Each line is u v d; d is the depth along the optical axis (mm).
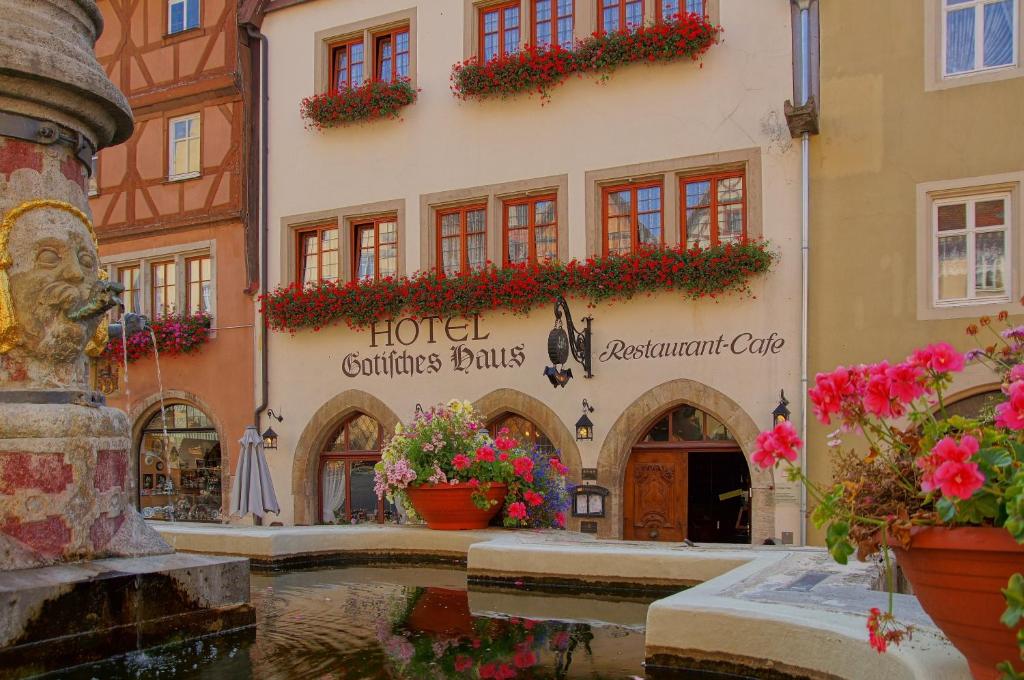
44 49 4840
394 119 14703
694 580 5656
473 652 4305
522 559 6234
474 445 8461
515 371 13422
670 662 3855
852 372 2955
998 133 10766
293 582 6703
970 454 2445
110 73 17422
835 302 11406
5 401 4660
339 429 15359
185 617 4609
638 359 12523
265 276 15711
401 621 5082
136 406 16844
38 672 3986
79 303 4898
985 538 2434
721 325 12055
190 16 16766
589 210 13047
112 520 4898
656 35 12352
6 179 4840
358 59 15398
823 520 2836
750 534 12531
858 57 11477
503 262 13742
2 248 4715
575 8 13258
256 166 15930
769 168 11914
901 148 11203
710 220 12438
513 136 13680
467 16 14172
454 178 14133
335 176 15188
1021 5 10766
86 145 5223
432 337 14117
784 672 3535
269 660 4168
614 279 12375
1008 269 10734
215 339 16172
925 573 2586
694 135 12391
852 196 11414
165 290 16984
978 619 2490
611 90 12984
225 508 15914
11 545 4430
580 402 12891
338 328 15008
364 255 15148
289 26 15766
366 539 7898
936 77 11094
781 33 11953
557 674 3887
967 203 10961
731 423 11914
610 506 12555
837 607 3730
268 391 15594
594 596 5879
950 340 10805
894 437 2883
